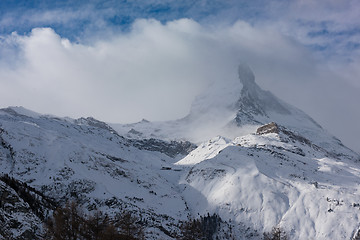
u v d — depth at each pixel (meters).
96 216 165.00
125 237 153.25
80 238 139.50
